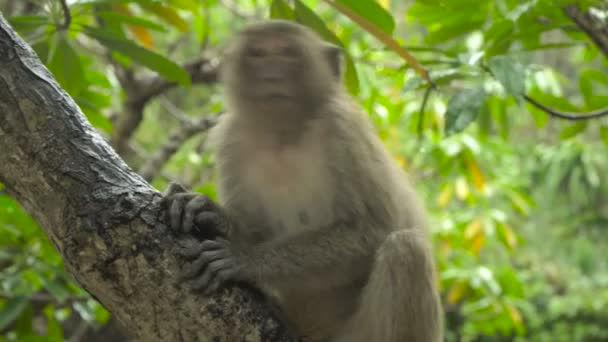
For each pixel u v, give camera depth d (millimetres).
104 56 12734
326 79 7309
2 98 5047
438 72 7473
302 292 7055
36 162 5039
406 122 16531
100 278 5008
